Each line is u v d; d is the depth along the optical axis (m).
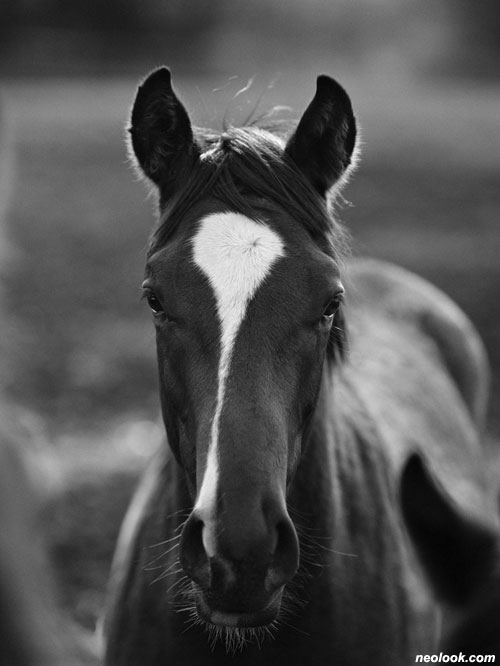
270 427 3.34
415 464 5.07
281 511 3.24
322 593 4.18
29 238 22.97
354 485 4.66
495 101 58.03
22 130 42.91
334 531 4.31
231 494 3.20
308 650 4.14
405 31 91.19
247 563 3.14
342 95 4.06
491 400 12.09
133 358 14.56
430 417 6.32
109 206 27.45
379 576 4.61
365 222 23.31
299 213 3.83
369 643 4.41
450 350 7.66
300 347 3.55
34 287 18.55
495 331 14.56
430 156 35.16
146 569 4.46
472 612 4.88
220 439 3.30
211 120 5.06
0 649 1.15
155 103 4.06
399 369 6.51
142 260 21.11
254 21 88.69
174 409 3.75
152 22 80.69
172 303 3.61
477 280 17.72
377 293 7.60
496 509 6.29
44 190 29.67
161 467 4.81
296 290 3.56
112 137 41.47
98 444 11.22
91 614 7.47
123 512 9.39
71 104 52.88
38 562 1.23
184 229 3.78
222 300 3.51
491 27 84.38
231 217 3.72
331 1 90.81
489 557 5.07
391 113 50.72
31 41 74.25
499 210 25.05
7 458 1.27
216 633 3.91
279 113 5.55
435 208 25.27
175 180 4.10
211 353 3.47
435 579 5.11
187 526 3.32
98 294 18.31
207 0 83.31
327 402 4.32
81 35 77.44
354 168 4.29
